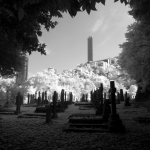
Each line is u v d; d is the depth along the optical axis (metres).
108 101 8.59
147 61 15.77
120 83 63.44
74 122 8.39
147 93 23.12
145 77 17.12
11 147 4.63
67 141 5.16
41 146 4.68
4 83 26.59
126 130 6.63
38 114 11.91
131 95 51.84
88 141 5.16
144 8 5.62
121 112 13.02
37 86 56.28
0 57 13.31
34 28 7.09
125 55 23.42
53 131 6.59
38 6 5.49
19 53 15.23
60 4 2.87
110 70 98.81
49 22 7.44
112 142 5.04
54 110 10.72
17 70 18.31
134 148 4.45
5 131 6.59
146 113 11.87
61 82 68.56
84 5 2.74
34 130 6.80
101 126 7.28
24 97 32.91
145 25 10.86
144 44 16.66
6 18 5.84
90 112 13.93
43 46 7.50
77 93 61.06
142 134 5.94
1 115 12.45
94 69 111.31
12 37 7.23
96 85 73.12
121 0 3.25
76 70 99.62
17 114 12.98
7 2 5.21
